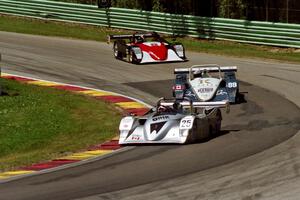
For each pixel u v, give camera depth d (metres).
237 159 58.53
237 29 141.88
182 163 58.19
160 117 69.31
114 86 108.25
